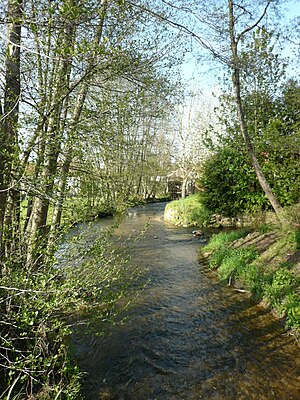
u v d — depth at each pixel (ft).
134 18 13.65
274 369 14.96
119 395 13.24
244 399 13.03
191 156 83.46
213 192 48.57
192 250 40.22
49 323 12.35
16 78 11.33
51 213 17.15
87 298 12.58
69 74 12.66
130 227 57.21
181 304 22.82
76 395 12.30
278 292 21.34
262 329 18.79
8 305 10.65
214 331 18.85
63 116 14.12
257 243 31.99
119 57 12.80
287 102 41.22
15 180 10.44
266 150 38.55
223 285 26.86
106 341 17.35
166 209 68.23
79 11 9.30
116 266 15.12
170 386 13.93
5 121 10.75
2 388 10.88
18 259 11.61
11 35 11.05
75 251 12.37
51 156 11.86
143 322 19.92
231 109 42.24
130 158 18.31
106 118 14.44
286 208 30.04
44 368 11.00
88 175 14.35
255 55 30.78
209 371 14.99
